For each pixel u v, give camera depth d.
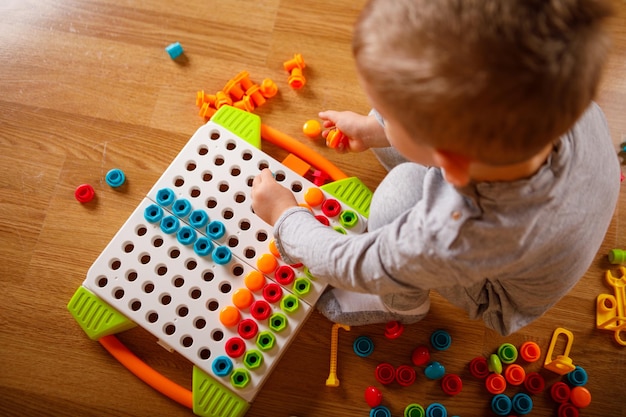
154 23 1.07
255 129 0.97
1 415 0.88
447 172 0.49
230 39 1.07
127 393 0.90
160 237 0.89
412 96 0.43
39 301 0.93
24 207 0.97
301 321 0.87
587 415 0.90
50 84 1.03
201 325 0.87
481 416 0.90
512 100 0.41
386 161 0.95
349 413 0.90
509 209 0.51
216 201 0.92
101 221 0.97
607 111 1.03
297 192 0.93
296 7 1.08
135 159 1.00
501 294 0.71
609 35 0.43
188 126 1.02
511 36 0.40
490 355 0.92
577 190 0.54
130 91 1.03
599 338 0.94
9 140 1.00
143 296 0.87
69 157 1.00
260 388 0.90
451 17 0.41
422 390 0.91
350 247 0.63
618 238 0.98
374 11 0.45
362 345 0.91
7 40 1.05
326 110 1.04
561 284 0.63
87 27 1.06
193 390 0.85
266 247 0.90
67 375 0.90
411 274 0.56
